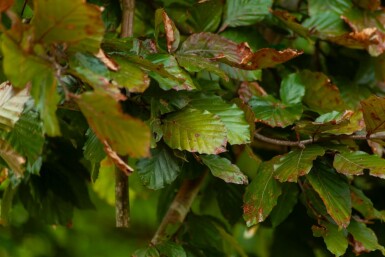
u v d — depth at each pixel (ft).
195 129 5.14
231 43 5.32
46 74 4.55
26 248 8.77
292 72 6.15
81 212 9.43
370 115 5.16
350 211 5.18
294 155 5.24
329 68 6.28
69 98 4.55
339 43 5.82
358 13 5.89
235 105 5.30
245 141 5.23
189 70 5.12
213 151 5.10
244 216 5.28
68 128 5.76
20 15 5.20
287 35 6.12
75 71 4.63
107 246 9.61
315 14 5.92
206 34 5.33
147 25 6.23
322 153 5.17
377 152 5.55
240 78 5.66
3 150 4.81
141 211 9.80
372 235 5.44
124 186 5.54
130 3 5.59
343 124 5.16
